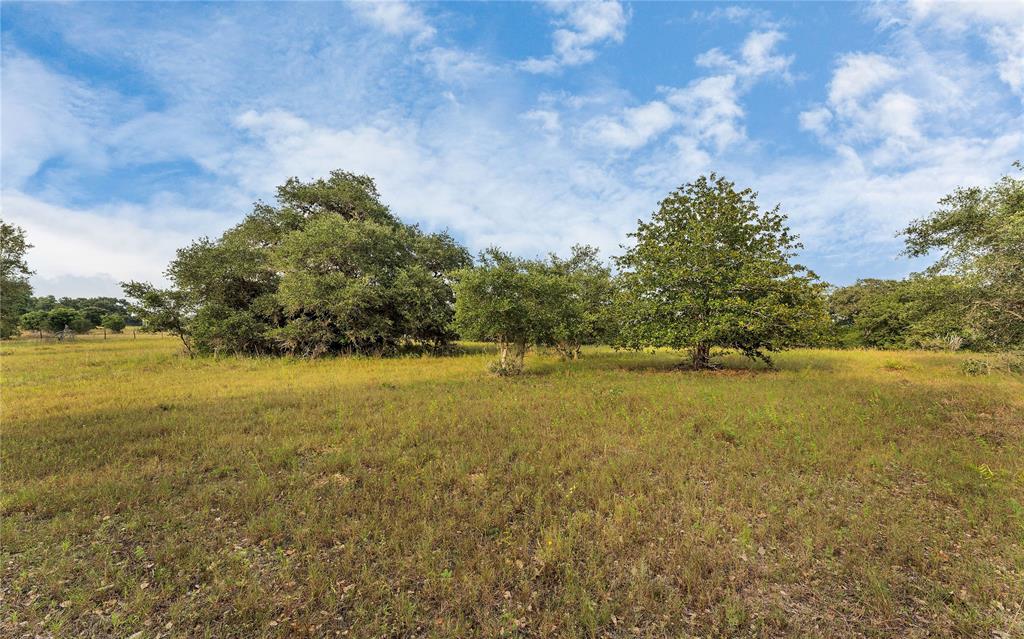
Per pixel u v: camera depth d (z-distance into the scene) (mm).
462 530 4445
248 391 12312
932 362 19531
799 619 3254
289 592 3566
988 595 3447
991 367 14570
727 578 3725
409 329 26312
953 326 14000
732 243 18203
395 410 9695
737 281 16719
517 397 11180
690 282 17922
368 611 3293
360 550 4074
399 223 32812
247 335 24250
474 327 15727
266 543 4293
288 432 7988
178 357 23406
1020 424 8453
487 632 3080
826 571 3799
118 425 8438
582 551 4059
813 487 5316
